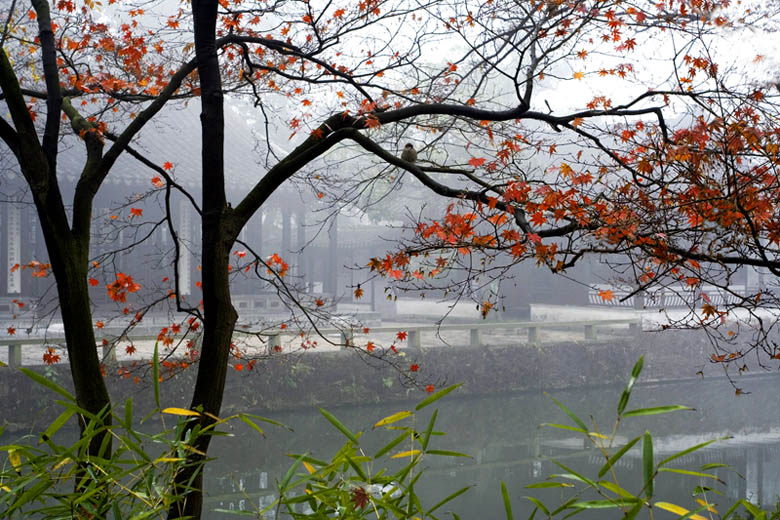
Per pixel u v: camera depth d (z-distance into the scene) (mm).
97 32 6574
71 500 1801
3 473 1821
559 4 4301
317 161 17969
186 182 18625
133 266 18891
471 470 10031
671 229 4109
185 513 3664
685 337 17953
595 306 24234
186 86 6715
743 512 7816
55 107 4250
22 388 10875
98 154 4539
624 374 17078
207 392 4062
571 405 14820
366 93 4953
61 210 4102
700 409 14766
